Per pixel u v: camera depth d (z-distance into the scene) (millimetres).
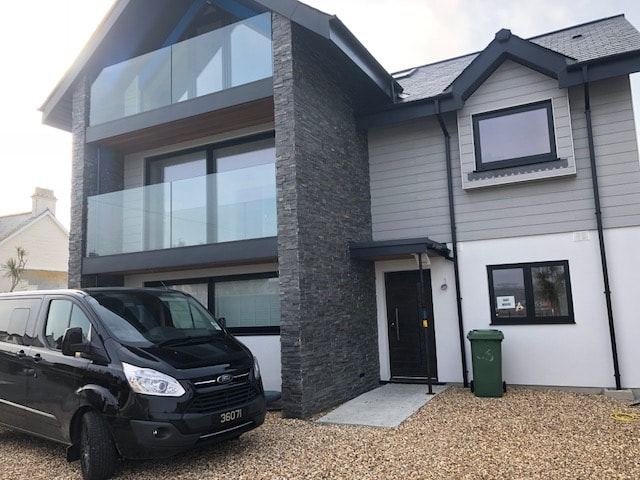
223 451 5805
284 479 4898
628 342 8367
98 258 9922
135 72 10328
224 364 5520
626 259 8484
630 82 8672
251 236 8492
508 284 9391
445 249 9695
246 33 9039
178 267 9898
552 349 8906
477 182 9477
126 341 5352
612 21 12016
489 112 9555
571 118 9055
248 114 9242
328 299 8430
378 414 7469
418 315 10156
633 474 4668
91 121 10750
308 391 7492
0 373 6332
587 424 6516
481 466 5031
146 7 10242
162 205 9469
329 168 8992
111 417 4895
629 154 8594
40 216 24531
